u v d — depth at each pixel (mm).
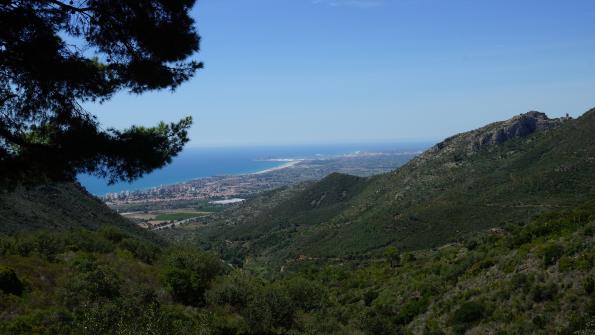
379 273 67125
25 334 18516
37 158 8562
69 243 39812
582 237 34781
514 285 34719
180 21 9492
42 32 8078
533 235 44156
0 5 7684
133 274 34969
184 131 10289
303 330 35406
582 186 86562
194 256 43625
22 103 8852
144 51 9594
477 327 33250
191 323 23328
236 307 35281
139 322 18109
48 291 26000
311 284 51531
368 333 40250
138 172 9297
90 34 9102
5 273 24250
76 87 8773
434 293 45594
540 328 28734
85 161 8734
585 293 28656
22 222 44562
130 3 8820
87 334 17359
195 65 10234
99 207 76125
